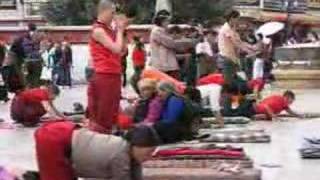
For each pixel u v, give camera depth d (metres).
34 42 22.75
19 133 13.31
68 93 25.31
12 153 10.83
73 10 43.78
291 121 14.86
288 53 25.39
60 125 6.69
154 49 14.59
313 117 15.62
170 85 11.44
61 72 30.56
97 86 9.88
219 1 44.16
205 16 43.88
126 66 25.39
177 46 14.71
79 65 34.06
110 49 9.77
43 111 14.32
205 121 13.38
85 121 11.89
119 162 6.28
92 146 6.43
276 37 33.56
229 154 9.02
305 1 55.34
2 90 20.53
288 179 8.88
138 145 6.23
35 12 50.62
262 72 25.17
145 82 11.93
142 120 11.48
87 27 35.78
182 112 11.28
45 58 30.53
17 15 50.69
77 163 6.49
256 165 9.73
